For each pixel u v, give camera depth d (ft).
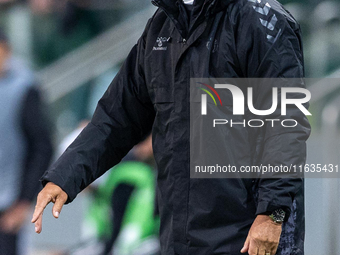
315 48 69.82
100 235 60.70
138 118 35.76
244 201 31.71
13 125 57.36
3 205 57.52
